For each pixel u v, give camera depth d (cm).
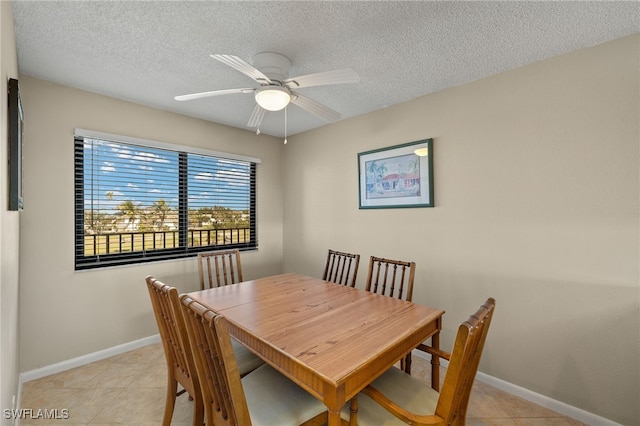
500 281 209
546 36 165
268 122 321
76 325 230
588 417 174
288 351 118
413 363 241
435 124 242
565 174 183
